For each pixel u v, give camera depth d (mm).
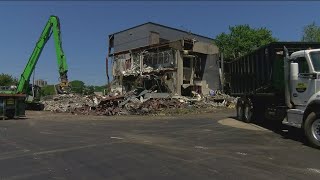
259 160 10500
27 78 44531
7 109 29938
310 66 13648
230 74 25766
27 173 9227
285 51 15336
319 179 8359
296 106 14586
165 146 13242
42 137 16359
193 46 48969
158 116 31312
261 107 20000
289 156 11102
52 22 44875
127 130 19141
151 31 55938
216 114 32438
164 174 8945
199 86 50375
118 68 56594
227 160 10531
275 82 16750
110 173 9133
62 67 44875
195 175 8797
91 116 32875
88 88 65312
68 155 11641
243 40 56719
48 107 45938
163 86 47812
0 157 11422
